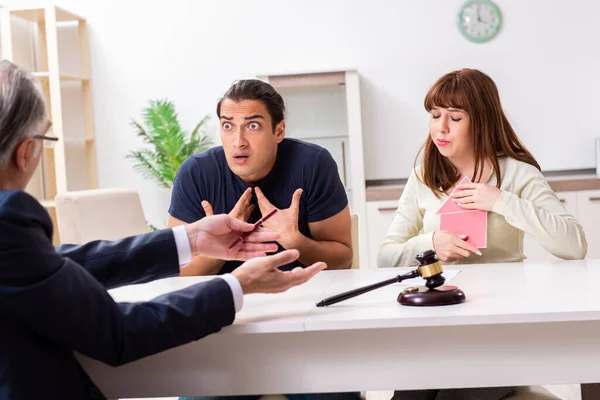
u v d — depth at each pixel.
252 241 1.70
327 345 1.37
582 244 2.09
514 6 5.52
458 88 2.15
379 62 5.64
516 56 5.54
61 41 5.91
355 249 3.00
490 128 2.18
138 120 5.85
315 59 5.70
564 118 5.54
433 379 1.36
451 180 2.25
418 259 1.46
